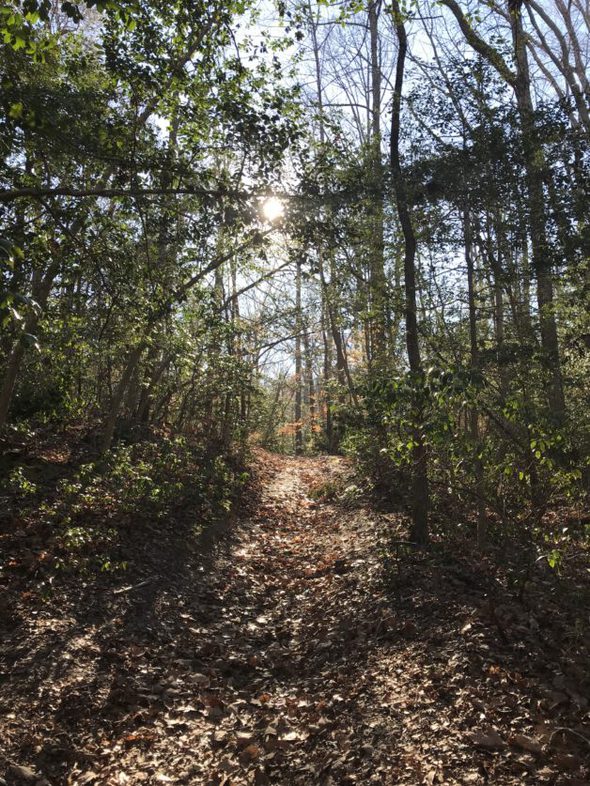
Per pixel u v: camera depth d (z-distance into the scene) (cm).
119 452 950
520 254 824
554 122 748
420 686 445
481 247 805
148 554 779
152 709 455
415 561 736
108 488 894
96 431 1216
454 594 621
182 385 1418
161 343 1101
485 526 718
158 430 1422
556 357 787
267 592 779
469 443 532
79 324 882
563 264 789
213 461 1300
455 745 359
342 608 671
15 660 475
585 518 679
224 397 1593
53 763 382
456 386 459
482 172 756
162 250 870
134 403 1448
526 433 626
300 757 392
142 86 674
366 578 732
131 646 550
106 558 706
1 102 551
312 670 541
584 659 448
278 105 680
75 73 689
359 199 734
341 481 1452
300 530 1121
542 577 630
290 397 3416
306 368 2736
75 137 613
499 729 369
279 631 652
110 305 812
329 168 717
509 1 1006
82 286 873
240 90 676
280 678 536
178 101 681
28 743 390
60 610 575
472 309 808
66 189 598
